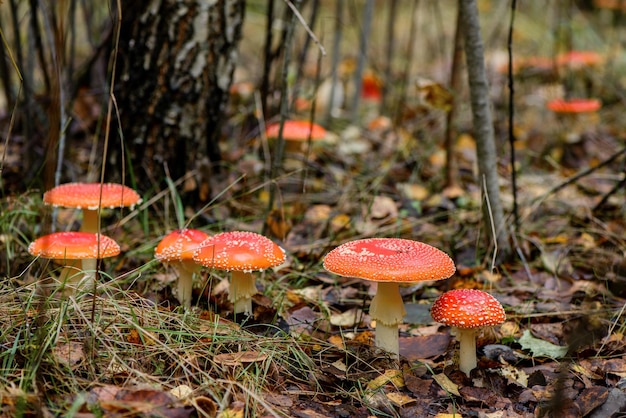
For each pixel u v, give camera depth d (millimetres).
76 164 1754
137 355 1143
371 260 1133
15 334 1140
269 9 1738
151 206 1582
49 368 1094
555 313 1333
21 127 1863
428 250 1168
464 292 1166
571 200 1796
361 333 1277
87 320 1137
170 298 1324
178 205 1461
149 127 1572
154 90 1556
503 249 1500
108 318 1171
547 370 1219
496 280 1467
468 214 1699
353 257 1143
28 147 1611
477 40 1419
